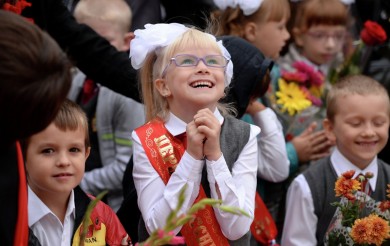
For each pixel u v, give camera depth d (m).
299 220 8.13
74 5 9.92
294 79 9.74
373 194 8.20
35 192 6.20
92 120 9.07
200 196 6.18
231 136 6.49
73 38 7.75
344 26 10.65
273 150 8.73
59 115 6.07
